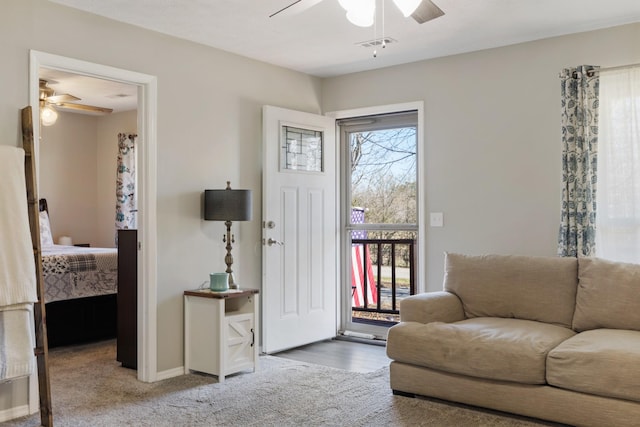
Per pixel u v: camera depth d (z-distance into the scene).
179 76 4.15
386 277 5.68
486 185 4.50
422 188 4.82
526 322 3.56
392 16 3.72
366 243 5.76
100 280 5.26
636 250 3.83
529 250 4.30
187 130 4.20
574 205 3.99
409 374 3.46
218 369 3.90
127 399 3.51
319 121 5.21
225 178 4.50
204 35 4.11
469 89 4.59
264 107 4.75
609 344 2.88
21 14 3.28
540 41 4.25
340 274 5.56
